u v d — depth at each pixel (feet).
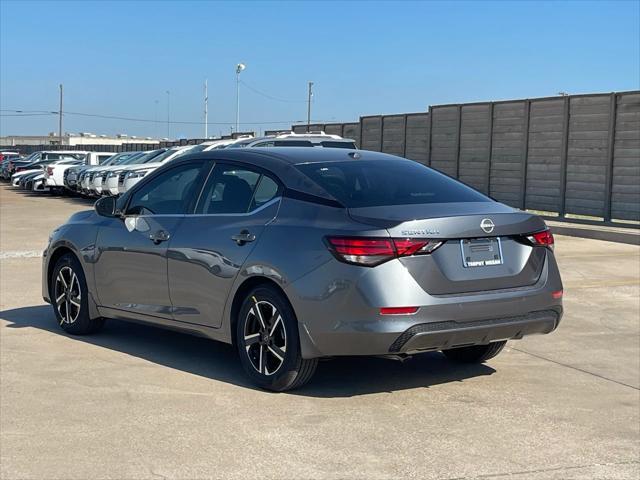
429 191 18.86
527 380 19.93
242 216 19.12
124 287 21.88
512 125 64.34
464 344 17.49
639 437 16.01
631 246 47.83
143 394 18.08
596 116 57.06
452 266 16.94
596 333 25.39
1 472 13.73
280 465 14.15
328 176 18.65
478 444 15.38
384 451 14.89
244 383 19.03
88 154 106.52
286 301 17.56
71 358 21.17
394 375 20.10
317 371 20.30
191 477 13.60
